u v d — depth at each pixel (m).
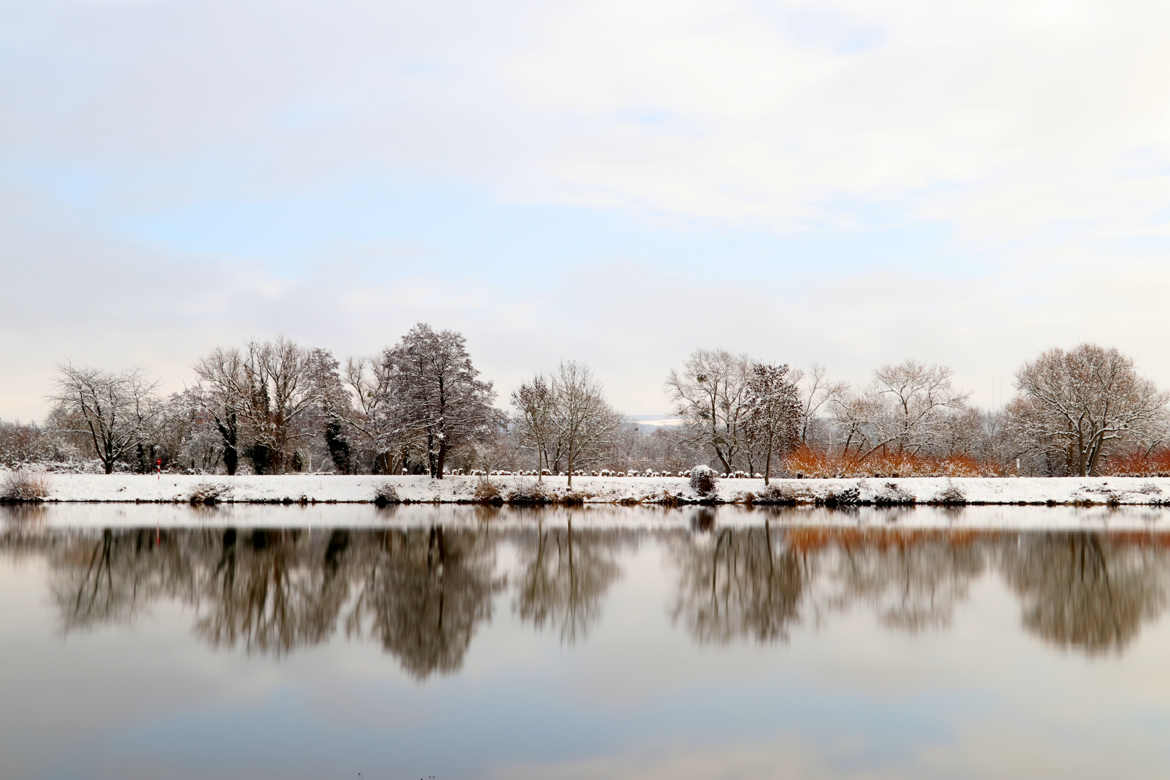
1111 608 23.84
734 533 41.84
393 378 65.06
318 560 32.62
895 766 12.26
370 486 59.03
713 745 13.05
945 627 21.36
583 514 51.22
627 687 16.06
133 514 49.50
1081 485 58.69
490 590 26.56
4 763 12.41
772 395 61.88
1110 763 12.39
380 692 15.80
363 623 21.81
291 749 12.92
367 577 28.92
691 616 22.64
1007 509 54.97
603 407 80.12
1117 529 43.50
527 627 21.30
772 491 58.19
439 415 59.88
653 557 33.69
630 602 24.66
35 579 28.23
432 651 18.86
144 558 32.88
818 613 23.06
